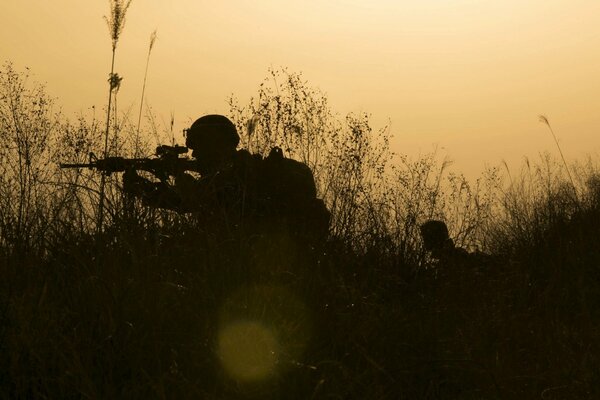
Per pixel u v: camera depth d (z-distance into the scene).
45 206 7.87
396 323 6.61
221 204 8.45
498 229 11.51
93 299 6.10
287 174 8.84
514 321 7.39
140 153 8.89
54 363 5.36
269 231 8.16
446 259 9.12
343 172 9.03
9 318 5.76
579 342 7.27
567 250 10.23
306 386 5.52
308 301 6.61
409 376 6.01
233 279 6.75
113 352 5.50
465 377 6.17
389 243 8.92
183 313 6.18
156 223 7.90
